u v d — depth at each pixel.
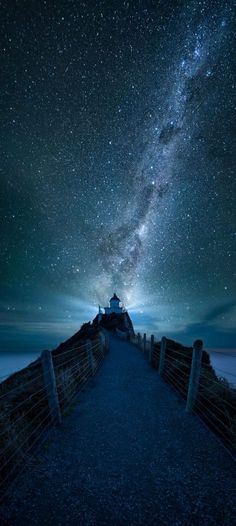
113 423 5.05
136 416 5.42
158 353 11.12
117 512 2.72
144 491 3.03
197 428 4.75
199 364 5.41
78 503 2.85
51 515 2.69
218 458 3.73
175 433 4.56
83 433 4.60
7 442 3.62
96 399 6.65
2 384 7.16
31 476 3.33
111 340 30.14
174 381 7.94
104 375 9.80
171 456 3.80
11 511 2.75
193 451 3.93
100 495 2.97
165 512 2.71
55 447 4.09
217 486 3.11
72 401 6.34
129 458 3.76
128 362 13.12
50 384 4.95
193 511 2.72
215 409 5.07
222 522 2.58
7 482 3.21
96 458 3.77
